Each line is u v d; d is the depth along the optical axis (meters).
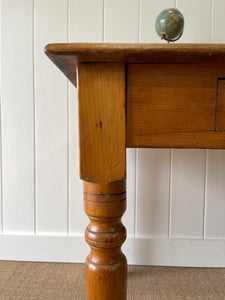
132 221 1.15
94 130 0.52
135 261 1.15
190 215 1.14
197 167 1.12
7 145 1.15
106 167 0.52
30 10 1.09
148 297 0.91
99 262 0.58
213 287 0.98
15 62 1.11
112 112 0.52
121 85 0.51
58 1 1.08
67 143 1.14
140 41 1.08
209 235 1.14
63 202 1.16
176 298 0.91
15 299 0.89
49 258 1.17
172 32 0.66
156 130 0.53
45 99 1.12
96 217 0.58
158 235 1.15
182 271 1.10
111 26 1.08
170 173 1.13
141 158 1.13
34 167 1.15
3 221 1.17
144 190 1.14
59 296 0.91
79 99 0.51
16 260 1.17
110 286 0.57
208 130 0.53
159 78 0.52
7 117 1.13
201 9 1.06
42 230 1.17
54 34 1.10
